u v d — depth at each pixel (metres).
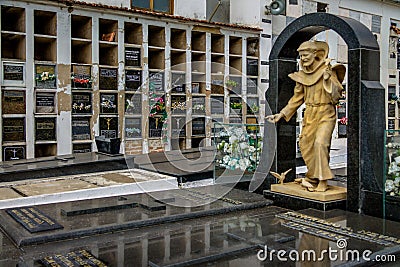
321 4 9.61
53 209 3.31
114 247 2.54
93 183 4.36
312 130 3.47
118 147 6.38
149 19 7.41
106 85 7.02
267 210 3.43
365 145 3.21
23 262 2.30
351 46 3.25
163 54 7.63
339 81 3.43
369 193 3.22
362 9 10.01
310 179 3.55
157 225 3.02
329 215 3.16
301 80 3.50
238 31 8.51
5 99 6.18
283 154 3.91
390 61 10.38
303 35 3.81
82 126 6.80
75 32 7.18
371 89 3.20
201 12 8.48
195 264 2.30
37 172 5.24
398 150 3.17
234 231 2.82
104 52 7.33
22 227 2.83
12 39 6.60
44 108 6.49
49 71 6.51
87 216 3.13
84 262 2.29
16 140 6.28
